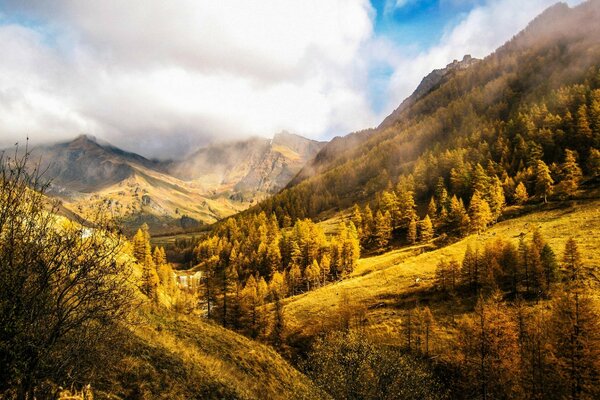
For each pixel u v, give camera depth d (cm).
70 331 884
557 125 12156
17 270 702
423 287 6694
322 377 2502
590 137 10700
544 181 9162
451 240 9494
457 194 12269
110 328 944
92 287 822
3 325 696
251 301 6388
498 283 5950
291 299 8419
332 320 6028
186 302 6250
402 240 10944
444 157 14138
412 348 4938
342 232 10950
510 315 4612
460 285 6353
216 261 12900
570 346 3528
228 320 6512
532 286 5506
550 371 3722
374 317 6000
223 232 16675
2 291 699
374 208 14350
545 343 3938
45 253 752
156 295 4091
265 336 5878
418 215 12481
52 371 821
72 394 883
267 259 11400
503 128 15200
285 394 1927
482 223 8944
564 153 11044
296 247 10931
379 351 2825
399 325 5569
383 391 2573
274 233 13875
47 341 776
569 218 7931
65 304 802
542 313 4681
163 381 1275
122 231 849
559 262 5856
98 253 793
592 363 3378
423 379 2922
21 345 715
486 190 10488
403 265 8175
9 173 704
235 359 2012
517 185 10462
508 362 3916
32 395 756
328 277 9838
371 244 11350
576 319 3588
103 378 1074
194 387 1366
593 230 6869
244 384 1691
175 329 2066
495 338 4134
